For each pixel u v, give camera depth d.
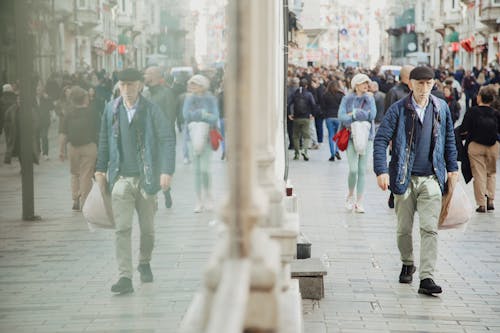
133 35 6.02
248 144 2.68
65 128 6.25
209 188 7.03
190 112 7.34
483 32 77.12
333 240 12.59
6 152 5.54
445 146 9.48
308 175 21.23
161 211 6.79
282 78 10.45
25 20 5.07
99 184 6.68
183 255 6.55
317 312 8.61
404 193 9.43
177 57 6.66
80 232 6.19
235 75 2.64
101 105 6.48
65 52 5.56
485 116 15.28
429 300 9.14
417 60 101.38
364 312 8.62
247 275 2.71
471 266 10.88
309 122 24.95
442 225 9.67
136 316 6.07
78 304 5.89
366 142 15.17
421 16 123.56
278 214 5.18
